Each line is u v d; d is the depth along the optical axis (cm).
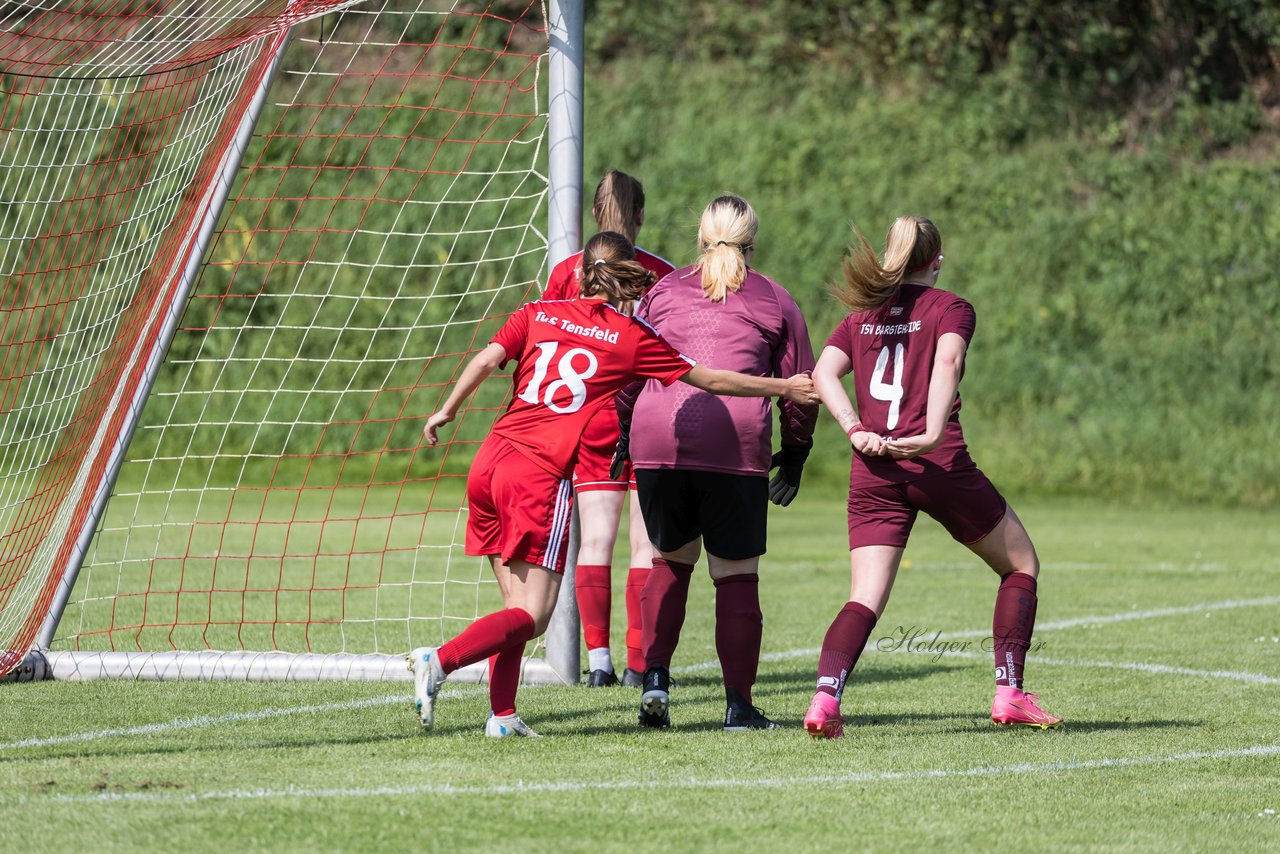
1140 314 6825
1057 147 7912
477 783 1362
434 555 3834
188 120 3284
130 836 1158
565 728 1678
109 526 4275
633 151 7531
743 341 1677
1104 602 3048
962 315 1582
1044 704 1867
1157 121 8319
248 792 1316
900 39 8631
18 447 3062
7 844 1133
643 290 1584
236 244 6288
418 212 6519
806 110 8062
